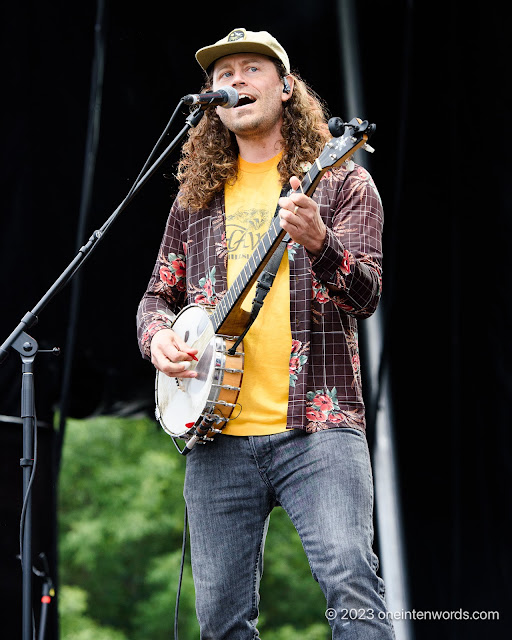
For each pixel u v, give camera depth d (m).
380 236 4.75
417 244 8.02
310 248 4.27
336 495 4.45
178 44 8.18
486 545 7.85
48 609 7.38
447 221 8.02
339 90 8.05
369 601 4.32
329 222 4.76
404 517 7.82
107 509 20.41
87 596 20.36
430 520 7.86
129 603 20.42
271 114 4.89
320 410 4.57
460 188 8.01
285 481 4.62
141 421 21.11
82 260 4.96
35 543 7.26
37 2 8.08
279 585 19.95
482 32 7.92
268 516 4.83
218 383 4.60
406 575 7.78
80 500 20.41
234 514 4.74
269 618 19.80
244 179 5.00
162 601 19.64
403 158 7.86
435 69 8.02
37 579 7.19
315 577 4.46
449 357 7.96
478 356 7.95
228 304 4.60
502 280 7.91
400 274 8.01
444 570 7.83
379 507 7.84
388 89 8.00
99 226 8.13
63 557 20.19
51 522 7.59
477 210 7.97
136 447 20.95
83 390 8.30
